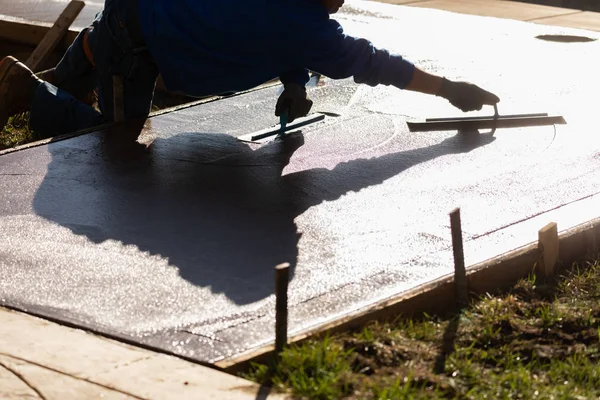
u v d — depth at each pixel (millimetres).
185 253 4664
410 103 7402
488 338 3939
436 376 3551
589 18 11836
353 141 6461
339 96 7617
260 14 5875
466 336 3941
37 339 3742
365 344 3758
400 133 6633
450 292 4297
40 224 5027
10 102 7184
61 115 6977
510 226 5004
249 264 4539
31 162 6027
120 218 5105
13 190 5531
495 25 11109
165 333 3844
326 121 6953
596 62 8891
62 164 5980
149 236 4875
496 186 5586
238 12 5906
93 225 5012
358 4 12758
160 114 7086
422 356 3727
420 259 4594
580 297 4461
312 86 7934
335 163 6004
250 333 3852
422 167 5922
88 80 7215
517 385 3557
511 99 7461
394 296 4172
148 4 6156
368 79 6188
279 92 7812
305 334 3783
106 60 6641
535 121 6773
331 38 5934
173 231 4934
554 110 7148
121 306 4090
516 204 5309
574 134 6562
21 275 4398
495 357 3811
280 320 3619
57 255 4629
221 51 6066
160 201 5355
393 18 11648
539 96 7559
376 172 5828
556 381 3646
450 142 6422
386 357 3691
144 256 4629
